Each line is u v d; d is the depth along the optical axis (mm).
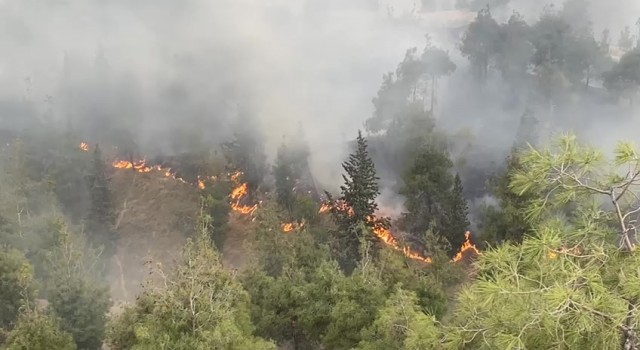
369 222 45469
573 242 9141
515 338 7957
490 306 8633
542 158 9461
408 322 20016
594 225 9180
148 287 21578
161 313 18172
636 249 8164
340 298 25656
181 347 17422
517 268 8938
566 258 8500
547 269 8586
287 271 31078
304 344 30453
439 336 10773
